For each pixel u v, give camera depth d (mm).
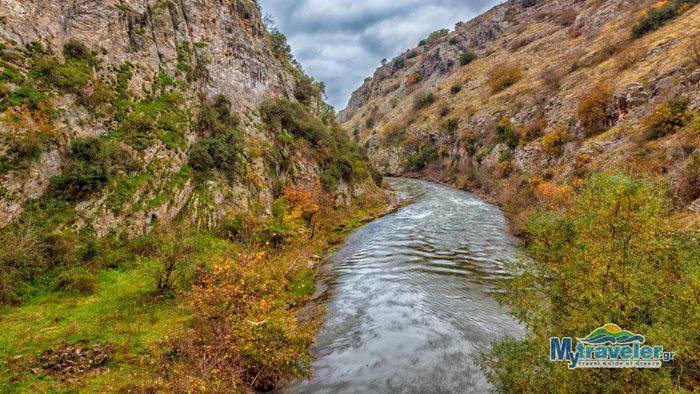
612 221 8992
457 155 70250
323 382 11570
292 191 31703
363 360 12867
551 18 93812
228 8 39469
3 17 18141
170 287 14984
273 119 38062
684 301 7352
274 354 10945
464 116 75688
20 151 15836
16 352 10117
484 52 104188
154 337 11773
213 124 28562
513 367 8617
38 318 12094
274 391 11094
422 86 119312
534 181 38688
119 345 11086
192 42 31953
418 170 81188
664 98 30953
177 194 21938
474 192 55875
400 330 14961
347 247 28844
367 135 123000
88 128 19562
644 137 27828
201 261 16828
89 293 14180
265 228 24750
